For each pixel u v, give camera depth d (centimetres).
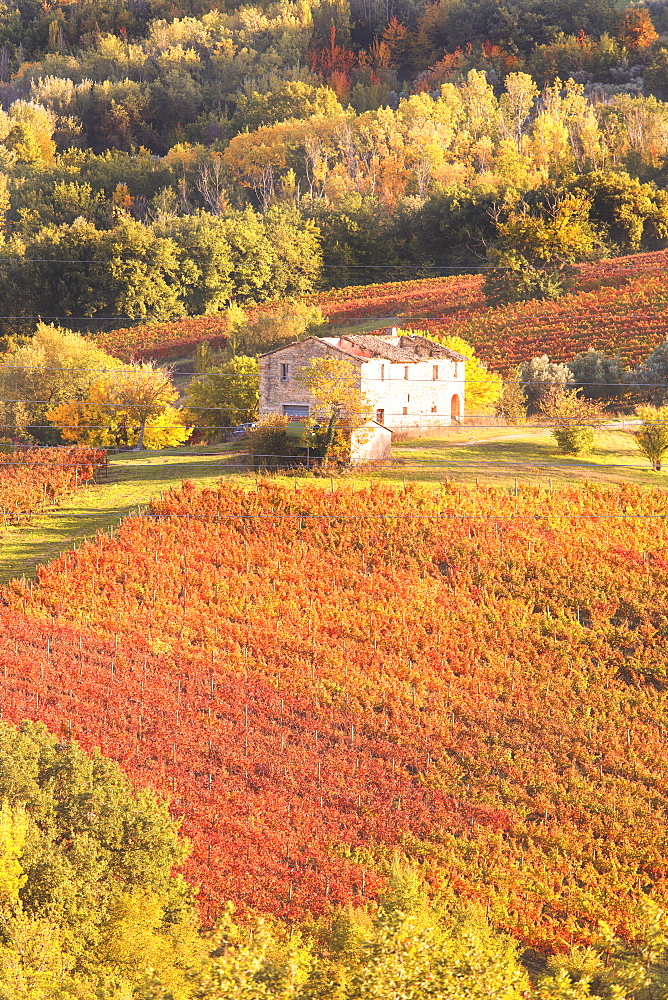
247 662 6344
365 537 7488
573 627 6631
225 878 4716
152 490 8475
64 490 8588
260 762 5534
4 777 4112
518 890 4812
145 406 10756
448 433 10400
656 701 6047
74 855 3959
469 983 3281
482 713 5972
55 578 7025
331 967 3509
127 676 6166
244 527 7631
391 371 10206
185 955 3775
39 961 3344
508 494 8150
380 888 4647
